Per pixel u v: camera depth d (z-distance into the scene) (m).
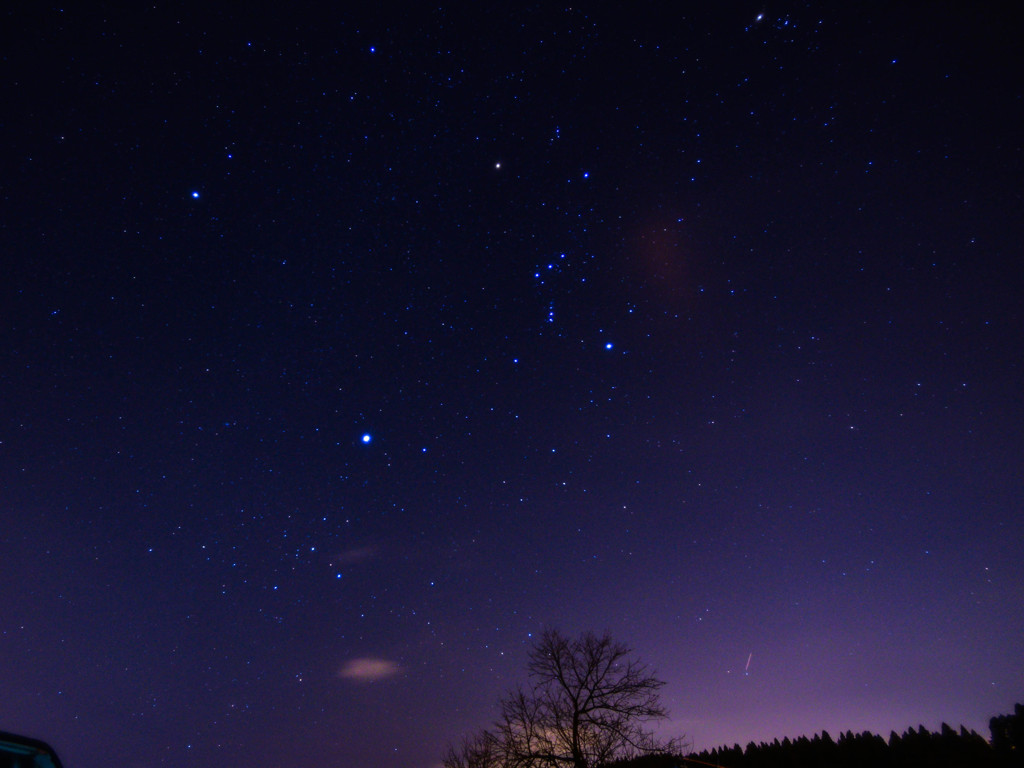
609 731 17.31
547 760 17.06
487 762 17.84
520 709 17.92
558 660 18.44
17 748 5.16
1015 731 14.56
